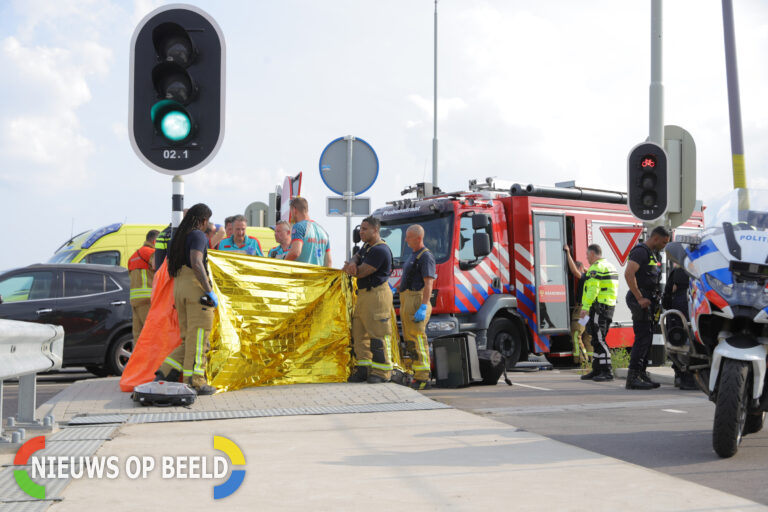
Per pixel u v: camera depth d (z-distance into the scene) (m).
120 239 15.24
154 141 8.29
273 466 5.47
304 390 9.21
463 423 7.25
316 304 10.10
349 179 11.62
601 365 11.69
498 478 5.13
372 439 6.46
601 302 11.69
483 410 8.26
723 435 5.82
